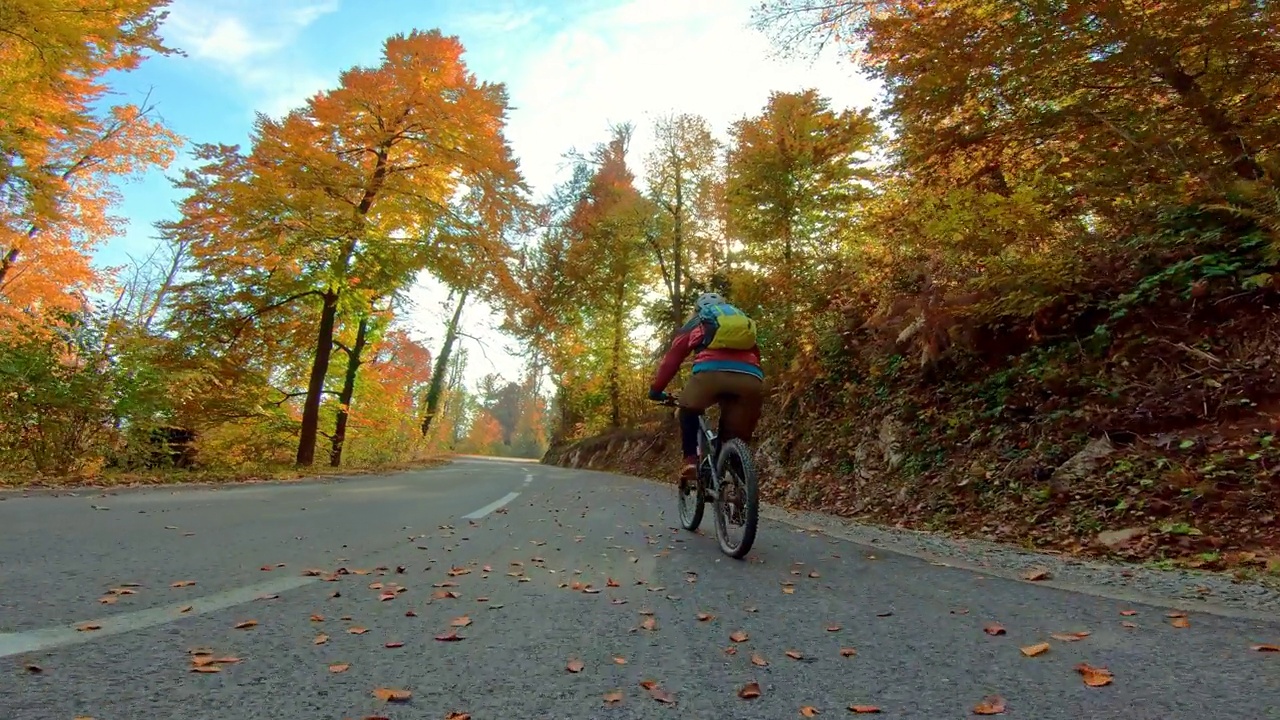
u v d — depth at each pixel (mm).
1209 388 6102
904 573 3918
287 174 12969
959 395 8719
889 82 8477
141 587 3004
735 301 17344
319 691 1857
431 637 2432
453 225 15125
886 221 11688
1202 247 6941
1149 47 6680
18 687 1761
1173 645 2385
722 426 4922
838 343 11977
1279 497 4773
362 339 19969
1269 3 6109
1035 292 7891
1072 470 6379
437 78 14234
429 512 6934
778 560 4371
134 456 10812
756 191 16500
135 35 10727
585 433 35688
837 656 2279
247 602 2822
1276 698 1854
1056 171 8289
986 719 1734
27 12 9656
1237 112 7094
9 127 10922
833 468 10359
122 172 15445
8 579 3021
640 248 25766
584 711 1780
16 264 14789
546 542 4969
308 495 8555
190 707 1699
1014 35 7285
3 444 9312
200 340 14023
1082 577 3795
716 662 2211
